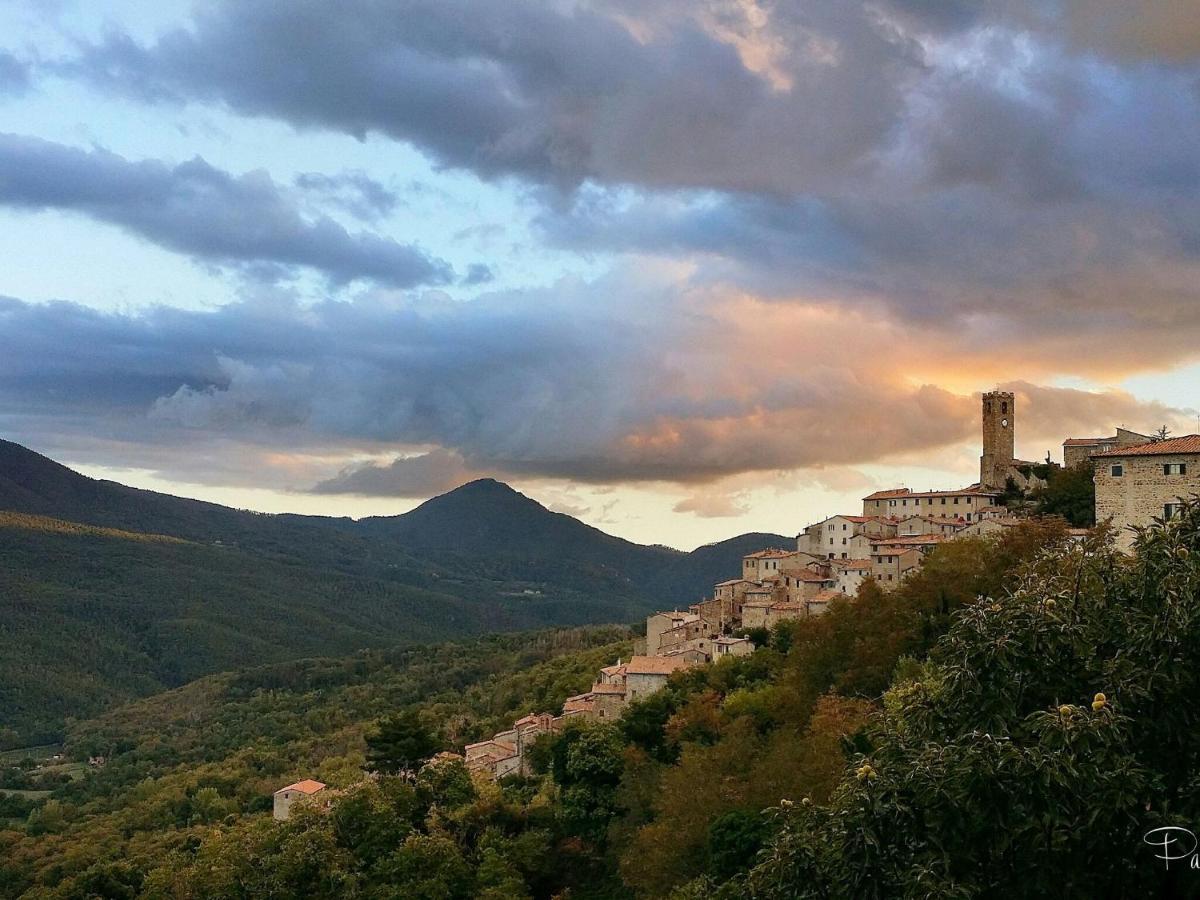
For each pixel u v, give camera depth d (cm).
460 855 10456
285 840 10606
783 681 11712
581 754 11606
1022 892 2936
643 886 8725
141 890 13100
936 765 3022
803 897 3178
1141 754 3142
